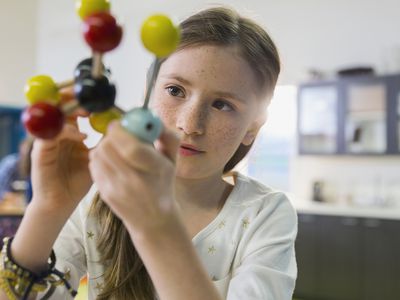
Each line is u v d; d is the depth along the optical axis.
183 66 0.43
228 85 0.43
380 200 2.91
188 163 0.44
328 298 2.59
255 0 3.50
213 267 0.54
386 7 3.00
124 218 0.27
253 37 0.50
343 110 2.88
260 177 3.57
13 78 3.20
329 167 3.19
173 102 0.44
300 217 2.70
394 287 2.42
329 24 3.21
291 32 3.35
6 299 0.37
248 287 0.44
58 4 3.93
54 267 0.41
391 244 2.44
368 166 3.04
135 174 0.25
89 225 0.54
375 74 2.80
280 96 3.47
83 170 0.34
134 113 0.26
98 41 0.27
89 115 0.31
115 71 4.24
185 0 3.74
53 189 0.34
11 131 3.21
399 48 2.91
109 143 0.25
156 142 0.28
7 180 2.29
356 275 2.52
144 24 0.28
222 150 0.45
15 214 1.39
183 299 0.29
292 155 3.35
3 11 3.16
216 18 0.50
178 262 0.29
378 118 2.82
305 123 3.03
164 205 0.26
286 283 0.47
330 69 3.19
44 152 0.32
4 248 0.38
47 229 0.36
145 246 0.28
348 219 2.56
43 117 0.27
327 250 2.61
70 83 0.31
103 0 0.30
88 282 0.54
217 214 0.58
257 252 0.50
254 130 0.55
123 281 0.50
